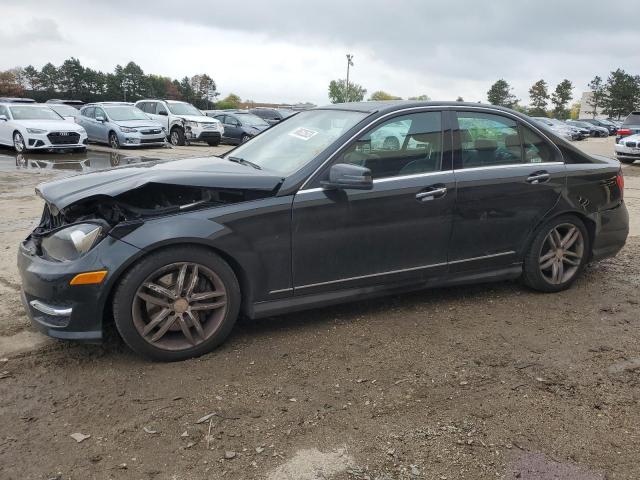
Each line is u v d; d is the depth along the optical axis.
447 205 4.11
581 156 4.76
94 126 20.77
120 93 100.75
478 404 3.05
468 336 3.90
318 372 3.38
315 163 3.74
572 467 2.55
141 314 3.37
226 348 3.68
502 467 2.55
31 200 8.96
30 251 3.53
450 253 4.23
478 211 4.25
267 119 27.08
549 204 4.54
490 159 4.34
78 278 3.20
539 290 4.76
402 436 2.76
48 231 3.45
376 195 3.84
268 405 3.01
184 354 3.49
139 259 3.28
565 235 4.75
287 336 3.87
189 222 3.37
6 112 17.89
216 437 2.73
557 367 3.48
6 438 2.71
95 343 3.36
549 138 4.63
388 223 3.92
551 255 4.70
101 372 3.35
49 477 2.45
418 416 2.93
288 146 4.17
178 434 2.76
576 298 4.68
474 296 4.69
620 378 3.35
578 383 3.29
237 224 3.48
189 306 3.46
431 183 4.04
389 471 2.51
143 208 3.40
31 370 3.37
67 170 13.37
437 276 4.24
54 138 17.25
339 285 3.89
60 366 3.42
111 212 3.48
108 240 3.25
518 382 3.29
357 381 3.28
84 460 2.56
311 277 3.78
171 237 3.29
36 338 3.79
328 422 2.87
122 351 3.62
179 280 3.40
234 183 3.51
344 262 3.85
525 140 4.52
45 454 2.60
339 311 4.32
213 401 3.04
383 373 3.38
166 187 3.38
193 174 3.52
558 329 4.05
